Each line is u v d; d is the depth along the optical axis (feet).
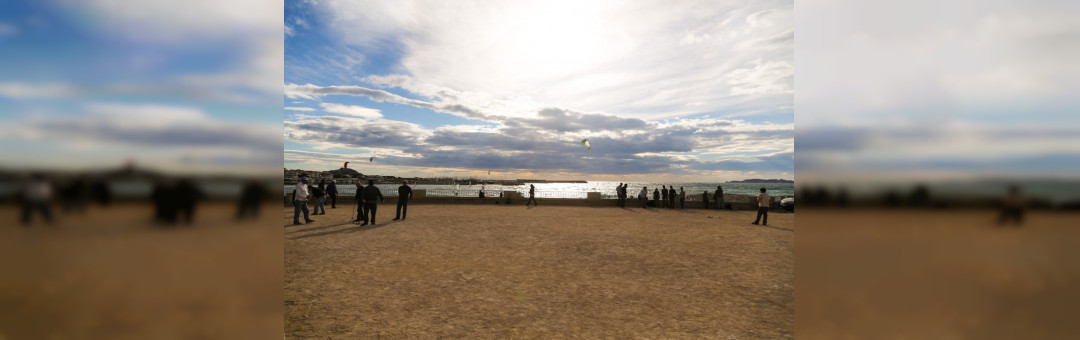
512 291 21.33
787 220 59.57
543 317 17.71
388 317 17.54
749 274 25.09
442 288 21.74
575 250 32.78
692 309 18.75
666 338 15.62
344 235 40.01
